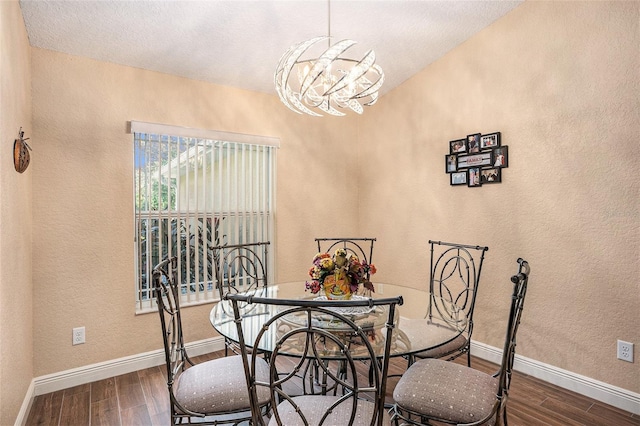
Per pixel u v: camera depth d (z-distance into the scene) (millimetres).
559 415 2225
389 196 3895
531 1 2682
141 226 2934
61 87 2561
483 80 3008
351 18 2703
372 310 2090
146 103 2910
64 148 2576
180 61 2885
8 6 1825
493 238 2961
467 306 3141
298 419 1436
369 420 1439
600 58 2332
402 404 1691
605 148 2318
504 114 2869
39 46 2467
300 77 2139
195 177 3170
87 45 2551
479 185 3031
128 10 2303
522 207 2766
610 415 2219
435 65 3402
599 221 2355
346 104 2266
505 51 2852
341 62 3205
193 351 3158
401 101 3746
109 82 2750
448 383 1698
